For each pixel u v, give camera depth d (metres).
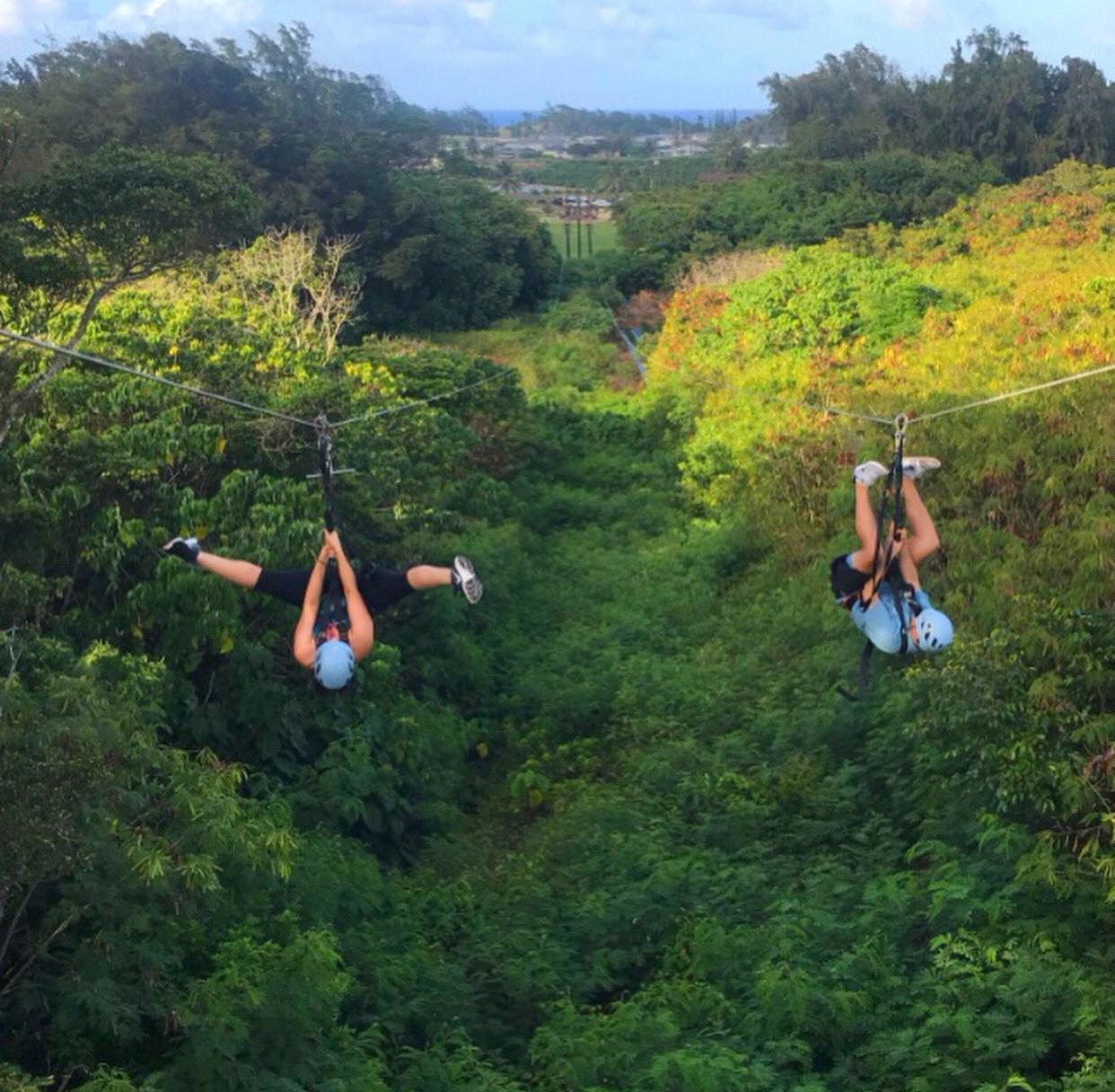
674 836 15.09
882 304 32.69
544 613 24.75
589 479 36.09
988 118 76.31
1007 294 31.94
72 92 58.72
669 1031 10.30
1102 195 45.91
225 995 9.63
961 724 13.20
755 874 13.22
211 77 63.22
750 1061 10.05
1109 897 10.64
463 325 67.94
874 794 15.34
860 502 7.69
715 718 18.48
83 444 15.40
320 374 23.23
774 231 63.53
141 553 15.59
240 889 11.37
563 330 65.06
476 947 12.80
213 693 16.33
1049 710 13.05
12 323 18.92
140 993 9.71
